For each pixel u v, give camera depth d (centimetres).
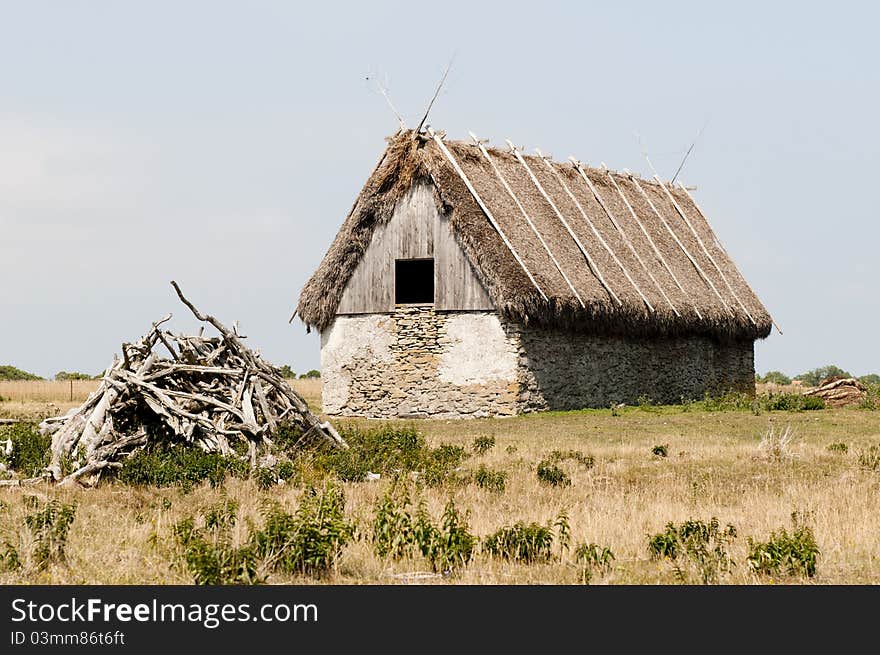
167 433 3744
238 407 3875
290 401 4122
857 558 2467
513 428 5472
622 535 2656
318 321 6550
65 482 3222
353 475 3634
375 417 6362
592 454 4238
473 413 6072
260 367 4094
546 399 6181
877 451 4284
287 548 2330
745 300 8031
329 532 2362
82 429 3678
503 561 2433
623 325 6494
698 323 7219
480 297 6072
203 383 3950
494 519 2845
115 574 2202
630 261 6969
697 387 7506
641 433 5209
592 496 3275
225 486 3297
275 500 2978
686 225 8225
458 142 6412
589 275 6412
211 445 3691
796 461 4000
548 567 2383
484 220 6072
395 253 6331
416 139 6291
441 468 3703
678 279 7362
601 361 6594
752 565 2345
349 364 6469
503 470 3831
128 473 3344
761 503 3069
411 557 2452
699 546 2438
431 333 6216
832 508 2998
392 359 6322
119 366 3872
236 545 2372
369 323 6406
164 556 2308
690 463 3966
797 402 6612
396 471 3800
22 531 2373
